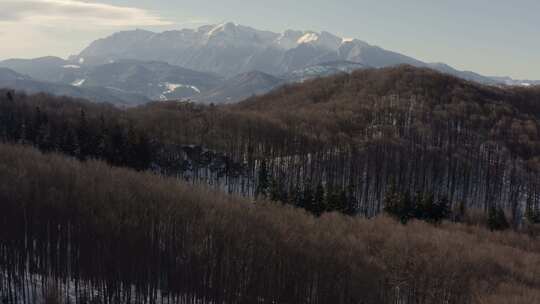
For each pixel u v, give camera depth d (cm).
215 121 19212
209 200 9638
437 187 17675
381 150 18212
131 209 8638
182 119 19150
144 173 12006
